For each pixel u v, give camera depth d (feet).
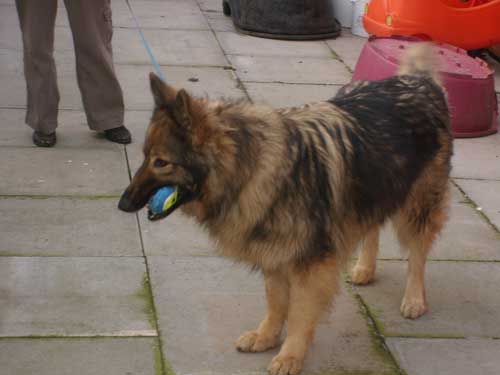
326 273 10.44
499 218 13.79
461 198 14.28
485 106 16.20
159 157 9.80
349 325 11.35
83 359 10.57
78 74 14.89
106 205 13.39
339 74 18.61
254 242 10.27
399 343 11.12
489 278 12.37
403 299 11.68
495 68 19.99
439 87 11.55
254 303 11.60
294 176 10.11
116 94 14.98
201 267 12.17
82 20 14.44
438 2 18.08
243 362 10.71
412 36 17.63
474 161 15.43
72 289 11.60
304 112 10.59
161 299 11.55
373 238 11.89
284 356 10.56
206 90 17.21
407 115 11.05
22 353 10.59
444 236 13.21
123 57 18.72
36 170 14.16
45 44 14.46
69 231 12.73
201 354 10.77
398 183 10.92
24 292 11.50
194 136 9.69
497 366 10.85
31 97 14.73
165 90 9.90
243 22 21.13
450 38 18.38
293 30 20.83
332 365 10.73
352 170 10.53
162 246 12.57
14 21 20.84
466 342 11.20
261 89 17.47
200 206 10.16
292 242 10.23
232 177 9.95
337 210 10.46
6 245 12.33
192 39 20.44
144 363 10.57
